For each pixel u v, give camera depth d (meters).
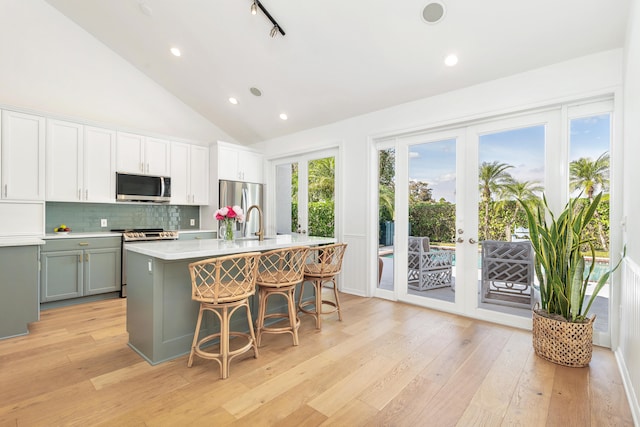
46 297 3.49
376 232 4.12
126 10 3.60
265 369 2.19
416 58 3.05
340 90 3.78
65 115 3.93
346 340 2.70
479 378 2.08
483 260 3.23
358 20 2.85
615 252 2.45
